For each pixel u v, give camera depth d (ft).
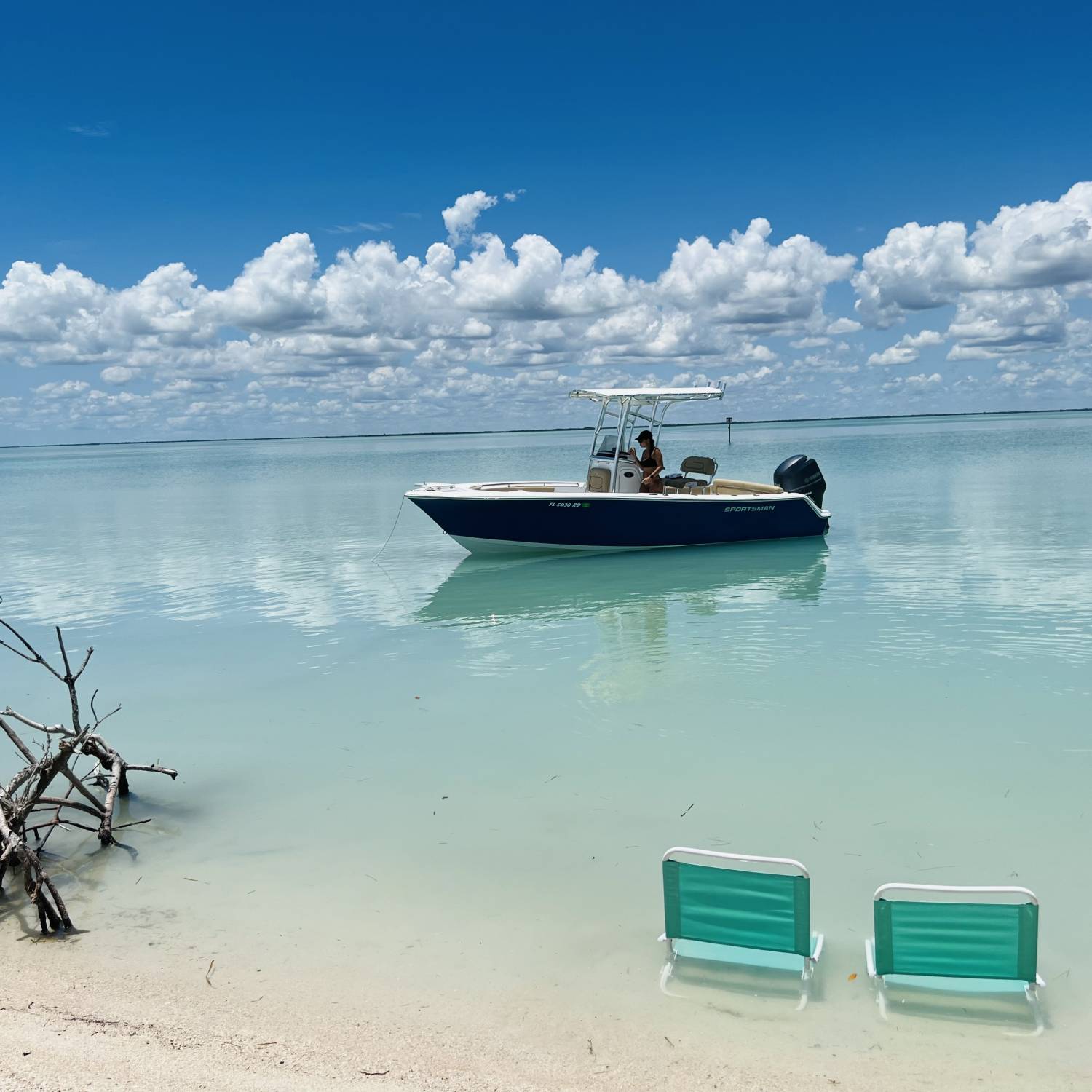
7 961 14.34
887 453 184.34
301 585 50.78
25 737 26.14
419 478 157.28
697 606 41.83
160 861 17.94
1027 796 20.02
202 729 26.16
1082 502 80.48
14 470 281.13
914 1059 11.59
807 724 25.12
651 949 14.43
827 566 51.16
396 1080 11.20
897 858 17.34
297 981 13.66
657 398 54.03
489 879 16.94
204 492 140.67
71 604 47.32
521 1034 12.26
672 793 20.77
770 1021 12.45
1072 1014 12.46
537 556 56.24
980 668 29.94
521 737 24.76
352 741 24.82
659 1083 11.21
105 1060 11.55
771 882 12.93
